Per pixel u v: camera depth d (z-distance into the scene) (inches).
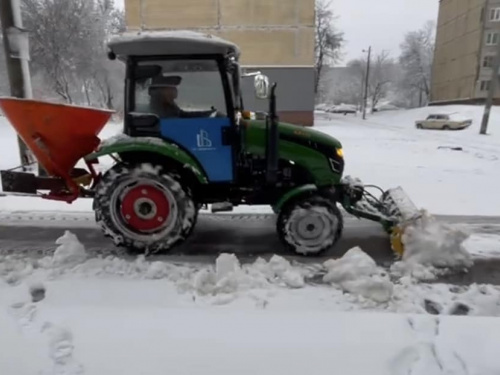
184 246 163.8
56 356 87.4
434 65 1768.0
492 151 476.7
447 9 1615.4
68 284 125.9
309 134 158.6
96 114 149.9
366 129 869.8
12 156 379.9
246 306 113.8
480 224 191.8
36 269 137.3
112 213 149.2
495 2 1322.6
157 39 137.9
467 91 1446.9
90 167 158.7
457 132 802.8
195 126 149.9
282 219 152.3
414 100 2225.6
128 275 133.6
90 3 1184.2
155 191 148.8
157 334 94.7
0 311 106.6
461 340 93.5
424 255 142.9
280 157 156.3
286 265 138.9
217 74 146.8
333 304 116.6
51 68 1111.6
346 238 173.3
